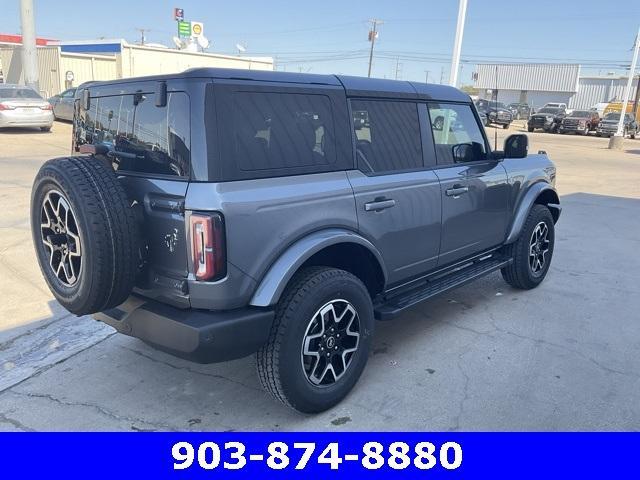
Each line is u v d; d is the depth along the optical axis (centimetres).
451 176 434
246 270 295
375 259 371
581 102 6300
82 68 2758
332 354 343
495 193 488
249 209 291
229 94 294
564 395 368
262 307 303
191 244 283
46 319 485
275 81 317
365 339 361
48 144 1630
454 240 448
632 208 1066
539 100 6531
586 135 3791
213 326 288
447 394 368
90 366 405
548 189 564
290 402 325
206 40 3139
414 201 395
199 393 371
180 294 295
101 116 347
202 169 283
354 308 348
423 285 443
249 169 299
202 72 288
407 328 474
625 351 434
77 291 294
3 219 790
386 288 398
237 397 366
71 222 293
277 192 305
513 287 574
